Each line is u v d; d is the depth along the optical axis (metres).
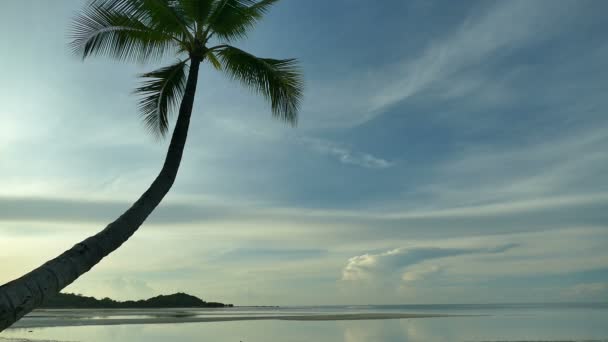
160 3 8.25
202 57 8.72
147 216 6.43
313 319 46.50
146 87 9.88
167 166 7.18
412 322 39.69
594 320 41.56
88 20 8.49
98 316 58.88
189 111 7.99
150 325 35.12
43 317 54.09
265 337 24.97
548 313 65.88
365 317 51.94
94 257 5.36
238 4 8.67
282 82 9.58
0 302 4.09
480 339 22.34
